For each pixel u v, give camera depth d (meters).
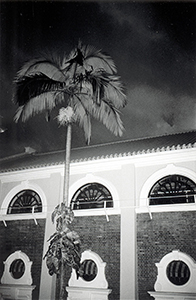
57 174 14.05
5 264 13.73
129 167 12.67
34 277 13.15
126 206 12.18
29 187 14.64
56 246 9.74
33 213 13.84
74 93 11.82
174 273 10.94
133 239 11.65
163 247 11.38
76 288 11.95
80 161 13.45
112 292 11.55
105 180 13.05
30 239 13.86
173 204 11.55
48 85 11.66
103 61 12.12
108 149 15.38
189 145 11.60
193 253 10.88
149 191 12.34
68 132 11.42
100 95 11.58
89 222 12.91
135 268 11.35
